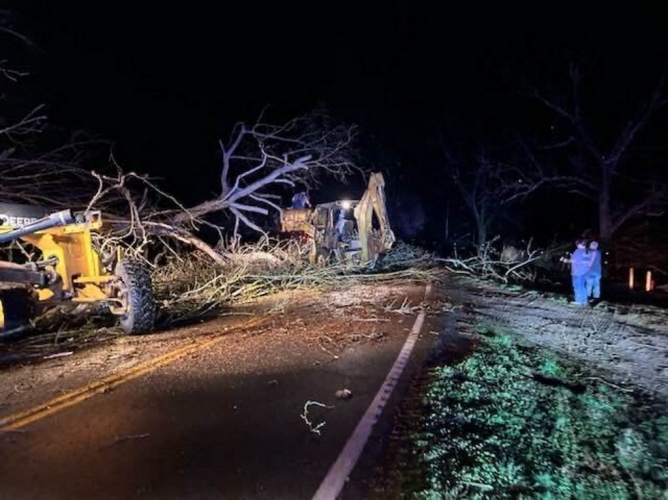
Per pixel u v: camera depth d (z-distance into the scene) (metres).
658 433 5.20
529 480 3.96
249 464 3.96
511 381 6.17
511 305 11.57
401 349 7.09
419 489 3.68
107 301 8.20
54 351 7.26
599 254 12.09
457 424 4.73
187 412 4.92
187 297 11.10
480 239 37.62
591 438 4.93
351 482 3.72
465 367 6.46
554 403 5.65
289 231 17.22
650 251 26.03
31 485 3.73
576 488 3.98
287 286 13.37
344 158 18.97
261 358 6.67
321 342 7.48
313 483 3.70
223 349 7.12
